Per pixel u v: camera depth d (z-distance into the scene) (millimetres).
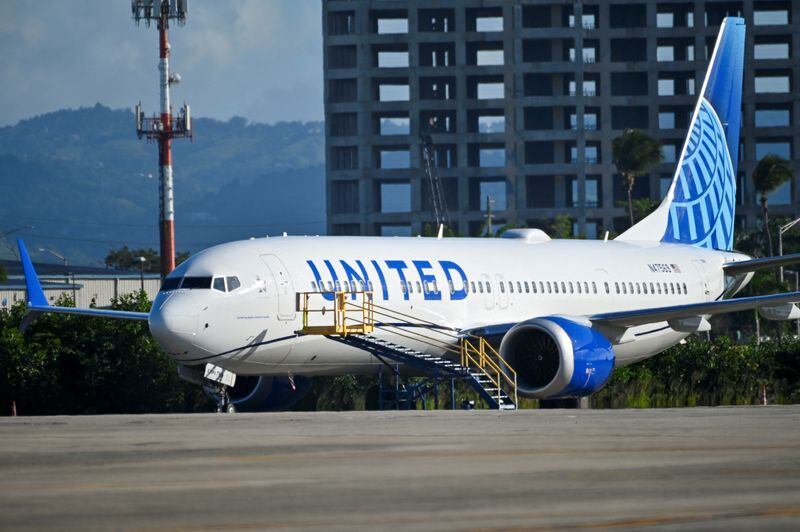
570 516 46000
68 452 66000
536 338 136875
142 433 77750
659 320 143250
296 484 53875
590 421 87688
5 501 49812
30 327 177500
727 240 189625
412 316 136750
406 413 102250
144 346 175250
